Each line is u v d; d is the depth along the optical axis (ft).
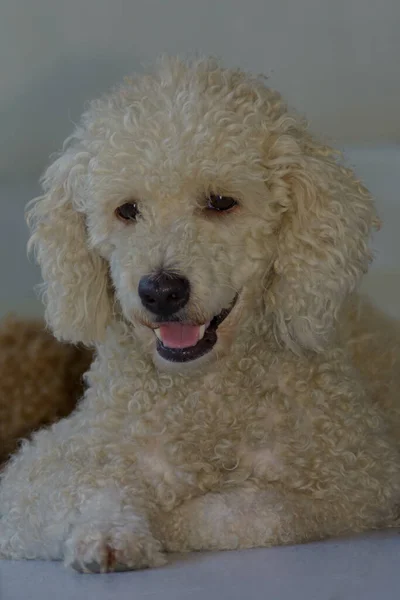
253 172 10.04
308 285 10.46
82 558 8.97
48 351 14.28
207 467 10.46
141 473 10.40
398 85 17.42
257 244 10.19
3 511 10.96
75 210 11.18
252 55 17.04
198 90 10.35
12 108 17.54
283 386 10.65
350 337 12.70
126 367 10.86
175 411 10.53
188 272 9.68
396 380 12.89
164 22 16.76
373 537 9.86
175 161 9.78
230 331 10.25
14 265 18.48
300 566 8.57
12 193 18.31
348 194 10.87
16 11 16.66
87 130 10.77
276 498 10.11
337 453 10.48
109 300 11.41
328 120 17.88
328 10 16.67
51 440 11.22
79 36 16.85
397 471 10.89
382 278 17.69
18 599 8.18
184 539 9.85
